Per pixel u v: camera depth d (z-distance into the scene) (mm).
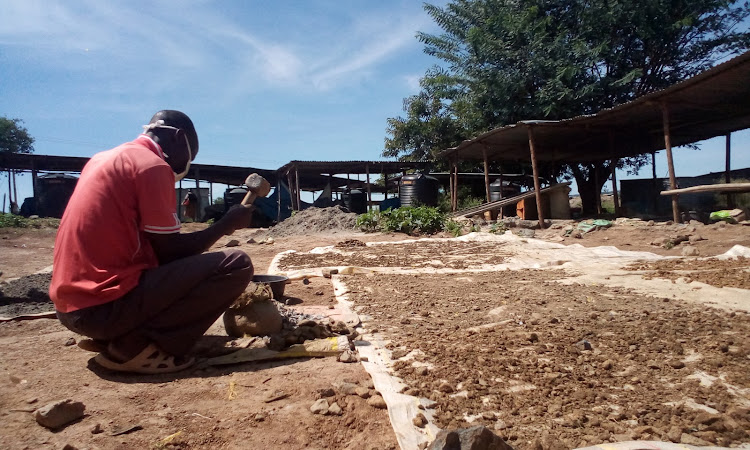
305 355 3309
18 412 2457
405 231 13570
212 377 2963
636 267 6859
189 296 3033
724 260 6781
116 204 2898
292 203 22859
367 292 5637
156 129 3271
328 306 4969
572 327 3973
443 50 25156
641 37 18719
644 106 12375
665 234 10156
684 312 4285
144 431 2262
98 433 2240
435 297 5344
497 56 20672
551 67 19344
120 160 2965
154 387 2793
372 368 3057
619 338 3646
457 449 1882
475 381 2840
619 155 19234
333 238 13000
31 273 8000
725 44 19094
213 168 24719
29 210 20812
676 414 2428
